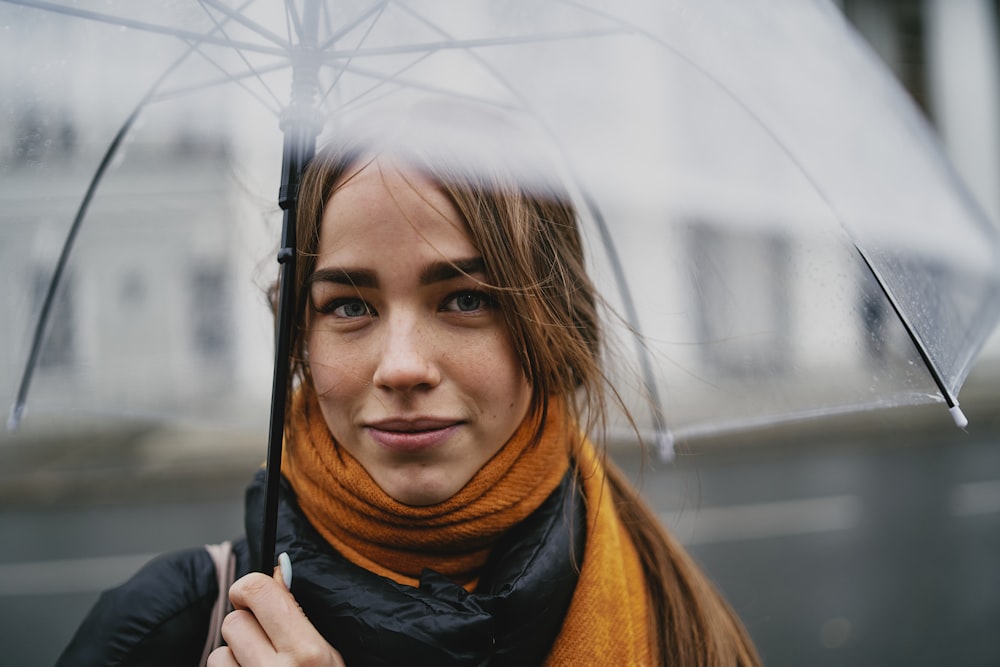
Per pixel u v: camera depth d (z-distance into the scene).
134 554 5.84
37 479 7.64
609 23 0.97
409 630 0.81
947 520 5.72
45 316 1.33
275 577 0.85
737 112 1.01
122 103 1.03
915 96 14.34
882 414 8.68
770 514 6.01
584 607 0.97
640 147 1.08
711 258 1.21
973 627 4.04
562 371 0.99
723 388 1.28
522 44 1.01
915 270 1.02
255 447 8.35
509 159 0.95
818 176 0.96
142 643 0.96
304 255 0.89
